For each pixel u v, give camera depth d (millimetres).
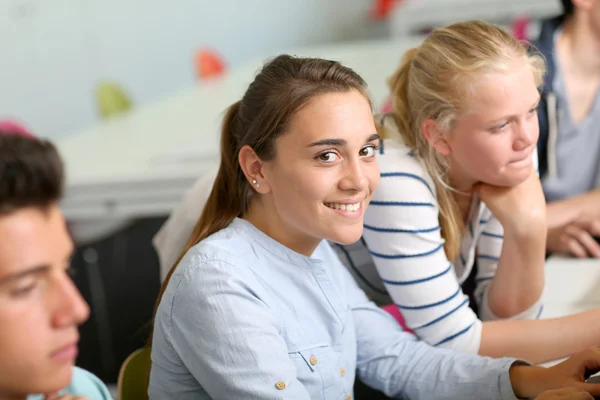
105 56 4719
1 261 604
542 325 1167
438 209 1211
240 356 943
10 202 603
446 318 1169
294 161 953
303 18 5867
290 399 946
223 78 3646
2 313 612
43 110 4391
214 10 5312
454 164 1189
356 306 1193
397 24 5012
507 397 1044
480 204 1271
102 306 2893
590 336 1146
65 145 2656
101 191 2223
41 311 630
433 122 1136
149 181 2182
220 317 952
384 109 1782
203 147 2414
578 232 1516
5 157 604
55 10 4406
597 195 1642
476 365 1092
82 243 3113
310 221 968
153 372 1055
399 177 1162
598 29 1872
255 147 988
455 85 1088
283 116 951
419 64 1154
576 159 2002
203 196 1389
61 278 644
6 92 4180
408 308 1188
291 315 1031
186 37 5188
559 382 992
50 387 645
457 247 1247
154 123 2879
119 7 4762
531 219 1185
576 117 1962
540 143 1799
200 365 969
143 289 2982
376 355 1173
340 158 953
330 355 1064
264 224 1055
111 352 2621
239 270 989
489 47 1078
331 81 966
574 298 1326
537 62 1109
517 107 1075
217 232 1061
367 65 3342
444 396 1098
